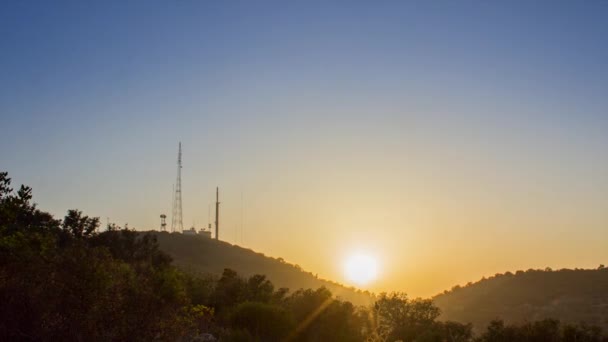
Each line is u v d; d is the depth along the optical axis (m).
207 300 39.94
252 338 28.05
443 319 148.88
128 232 50.09
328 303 35.38
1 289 14.77
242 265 134.00
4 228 16.81
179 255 120.88
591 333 51.38
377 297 76.38
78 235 46.00
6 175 17.00
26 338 14.59
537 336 51.09
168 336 17.36
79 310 15.36
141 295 16.70
